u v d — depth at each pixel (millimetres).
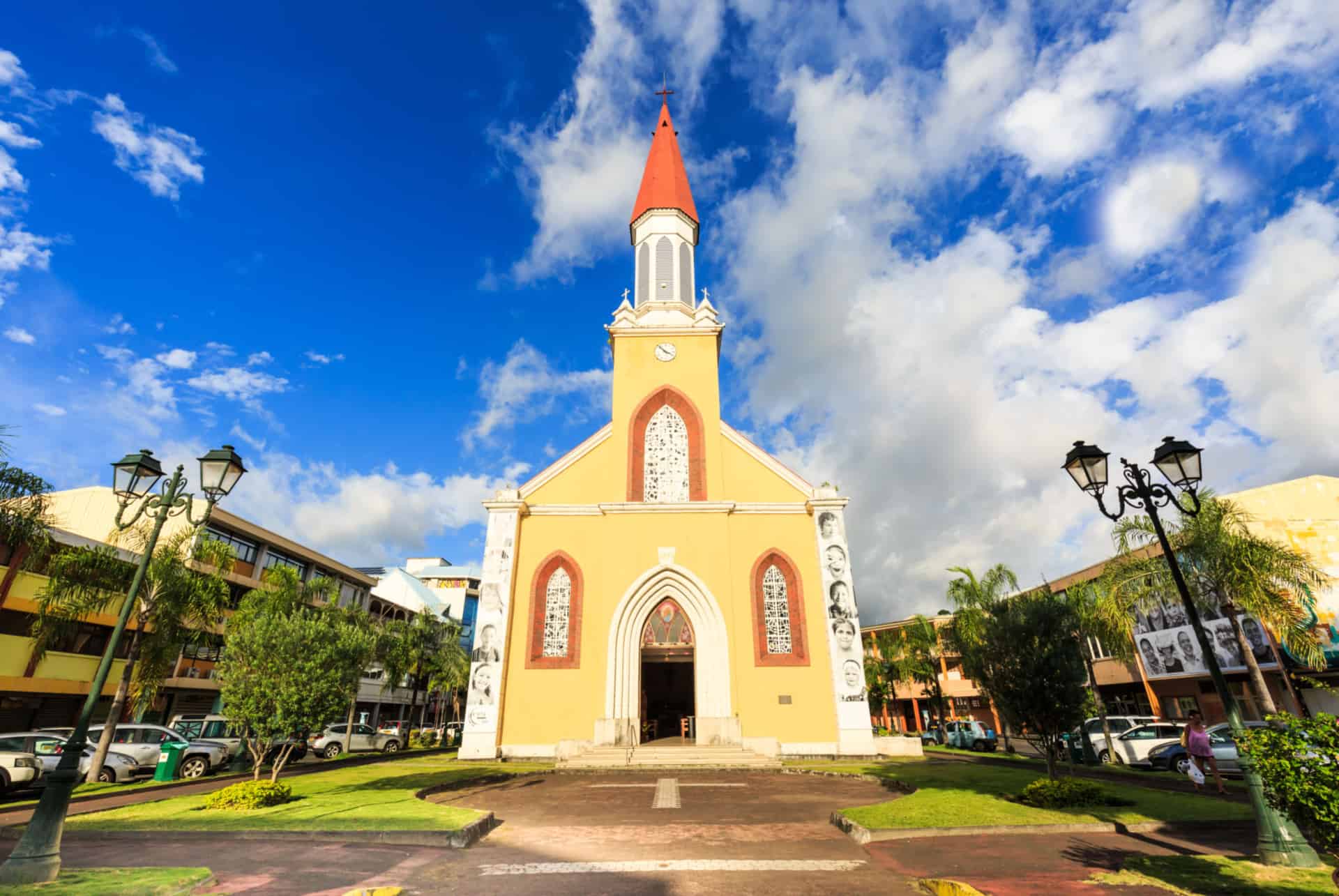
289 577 27000
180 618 19891
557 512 25641
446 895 7051
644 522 24891
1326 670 20984
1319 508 23578
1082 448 11109
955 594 23266
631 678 23312
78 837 9797
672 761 20875
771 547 25281
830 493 25625
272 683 12195
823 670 23672
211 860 8445
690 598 24359
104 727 18141
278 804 12141
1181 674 27625
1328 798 5723
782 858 8766
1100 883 7367
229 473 10773
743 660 23734
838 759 22375
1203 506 16078
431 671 45125
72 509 32719
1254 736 6578
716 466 26484
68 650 26953
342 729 29688
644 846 9508
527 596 24531
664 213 32469
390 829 9727
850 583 24406
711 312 29500
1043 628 12812
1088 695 12531
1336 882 6008
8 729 25031
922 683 50250
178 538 20172
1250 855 8492
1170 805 11648
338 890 7184
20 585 24641
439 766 21078
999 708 13086
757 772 19953
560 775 19453
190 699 33906
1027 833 10039
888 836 9781
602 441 27188
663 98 37531
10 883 7008
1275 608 15320
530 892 7180
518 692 23250
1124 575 17609
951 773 17469
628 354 28438
